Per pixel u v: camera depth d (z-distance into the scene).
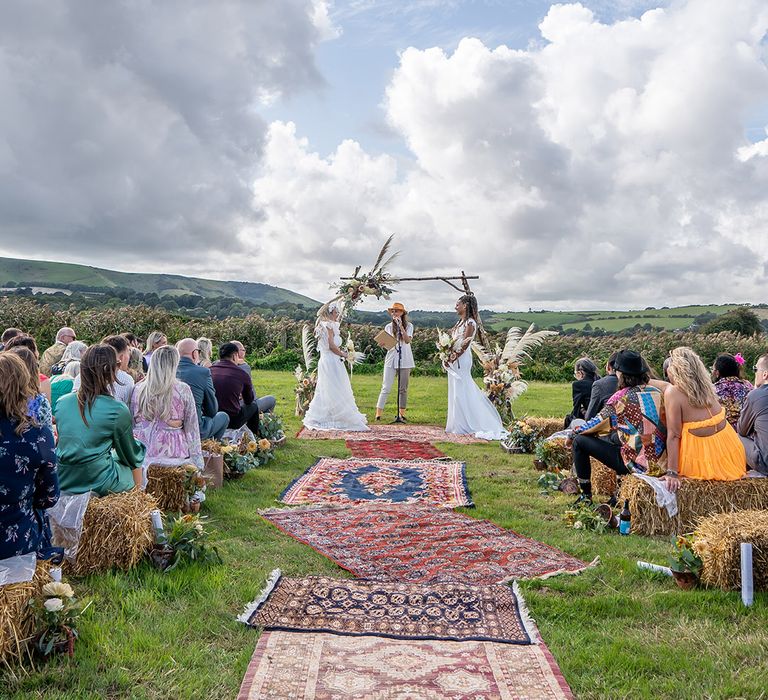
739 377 6.86
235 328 24.20
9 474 3.33
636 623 3.97
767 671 3.37
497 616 4.02
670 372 5.69
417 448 9.78
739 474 5.62
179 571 4.48
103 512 4.38
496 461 8.91
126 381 6.23
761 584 4.32
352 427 11.44
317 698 3.06
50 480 3.53
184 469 5.84
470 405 11.16
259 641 3.61
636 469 5.89
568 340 24.58
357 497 6.91
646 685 3.24
